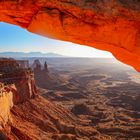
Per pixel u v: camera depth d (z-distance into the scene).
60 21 9.15
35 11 9.40
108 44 9.90
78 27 9.18
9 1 9.09
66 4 8.69
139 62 10.75
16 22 10.39
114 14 8.63
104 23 8.92
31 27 9.95
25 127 43.59
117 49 10.20
